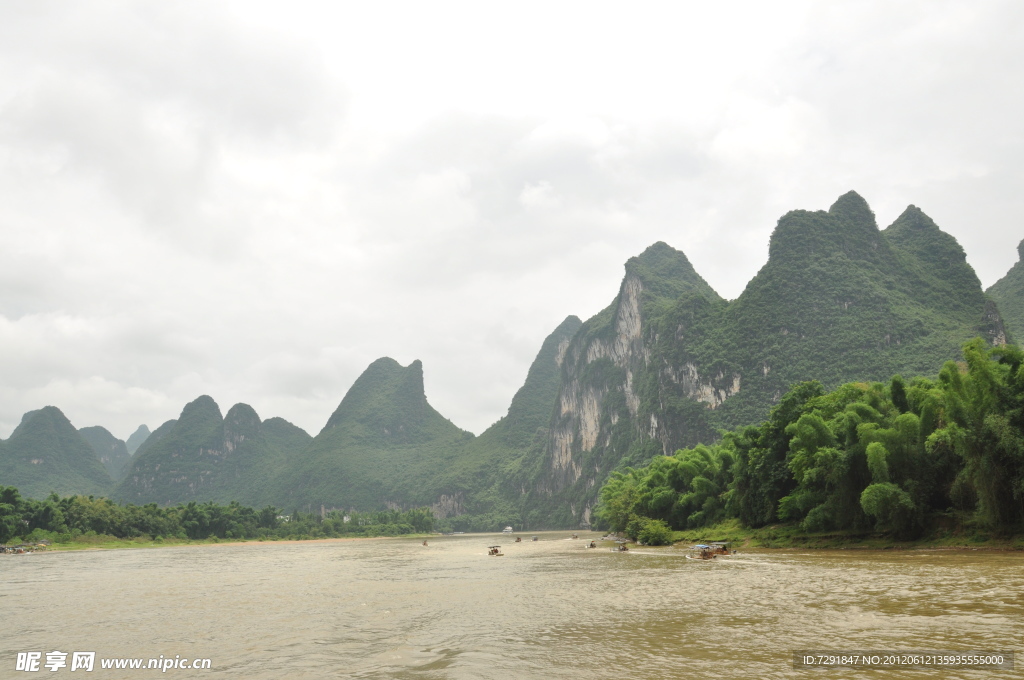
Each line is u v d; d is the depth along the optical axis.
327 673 22.98
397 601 42.25
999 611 27.06
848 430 62.84
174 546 169.88
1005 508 50.12
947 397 53.34
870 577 39.41
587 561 71.06
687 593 38.50
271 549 150.38
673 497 98.38
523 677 21.27
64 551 142.50
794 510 70.81
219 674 23.67
